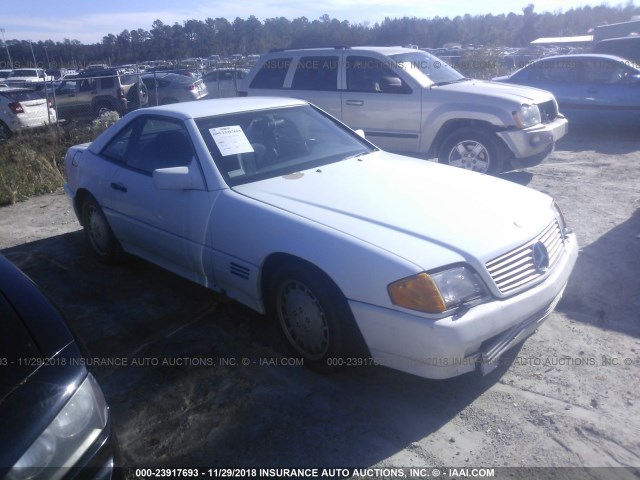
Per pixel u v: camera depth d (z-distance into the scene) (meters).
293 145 4.53
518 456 2.84
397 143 8.00
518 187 4.02
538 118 7.39
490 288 3.02
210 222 3.88
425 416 3.16
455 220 3.34
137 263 5.46
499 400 3.26
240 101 4.86
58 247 6.03
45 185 8.73
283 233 3.40
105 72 17.23
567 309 4.23
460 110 7.36
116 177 4.77
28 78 28.77
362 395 3.35
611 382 3.36
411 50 8.41
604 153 9.55
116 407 3.34
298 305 3.50
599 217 6.11
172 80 18.00
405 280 2.91
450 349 2.87
